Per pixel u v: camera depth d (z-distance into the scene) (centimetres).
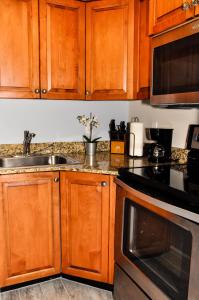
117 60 199
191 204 110
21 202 176
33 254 185
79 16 201
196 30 127
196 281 105
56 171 182
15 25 186
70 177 181
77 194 182
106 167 178
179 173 150
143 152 223
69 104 242
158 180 133
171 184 125
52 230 188
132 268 149
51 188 183
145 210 137
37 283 194
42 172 178
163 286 125
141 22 192
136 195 137
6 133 223
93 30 203
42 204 182
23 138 229
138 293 144
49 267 191
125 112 263
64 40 200
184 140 196
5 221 174
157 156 197
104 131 258
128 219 153
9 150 224
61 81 202
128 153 229
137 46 196
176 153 201
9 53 186
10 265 180
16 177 172
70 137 246
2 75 186
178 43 140
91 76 207
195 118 185
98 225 180
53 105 237
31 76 194
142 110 242
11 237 178
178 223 113
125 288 157
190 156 174
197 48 127
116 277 168
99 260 183
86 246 185
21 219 178
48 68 197
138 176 144
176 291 117
